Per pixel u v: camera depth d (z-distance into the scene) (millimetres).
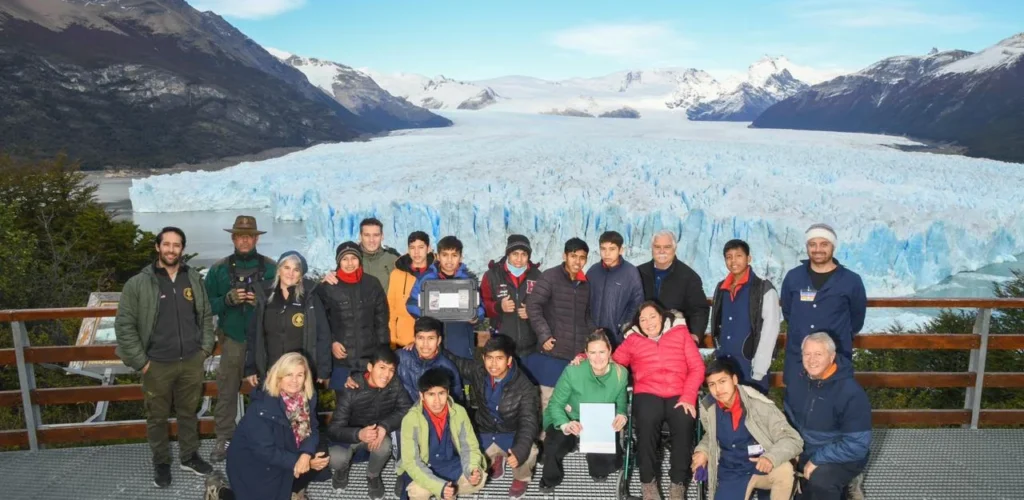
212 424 4633
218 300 4223
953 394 10453
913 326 26188
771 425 3572
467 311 4301
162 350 3945
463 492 3787
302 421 3756
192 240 53938
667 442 4270
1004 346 4637
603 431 3836
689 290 4340
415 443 3697
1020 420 4664
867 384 4770
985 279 34250
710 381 3605
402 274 4590
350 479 4066
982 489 3930
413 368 4062
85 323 6520
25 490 3936
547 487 3908
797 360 3996
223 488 3822
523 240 4414
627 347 3986
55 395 4434
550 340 4223
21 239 16344
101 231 22672
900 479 4027
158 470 4031
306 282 4082
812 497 3611
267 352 4078
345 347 4242
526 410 3916
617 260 4309
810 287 4004
